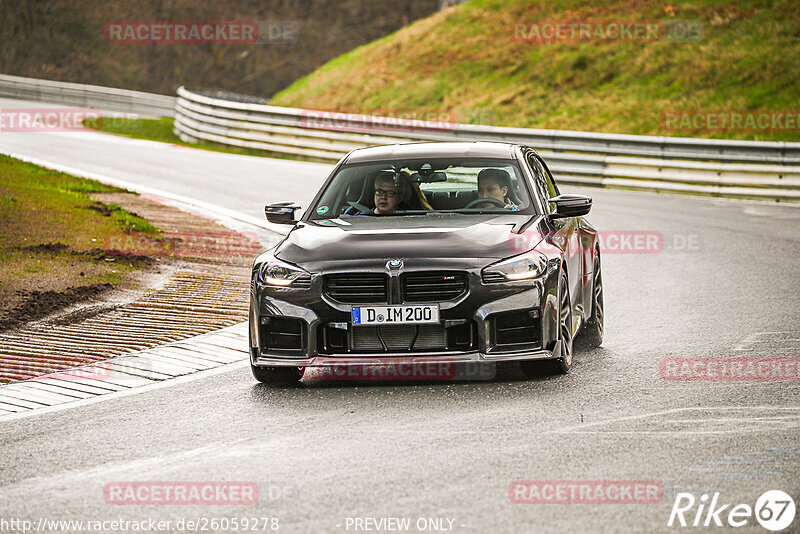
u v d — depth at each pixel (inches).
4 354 1224.2
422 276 1010.1
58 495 744.3
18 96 6186.0
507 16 5935.0
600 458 789.9
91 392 1061.1
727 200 3009.4
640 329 1347.2
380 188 1165.1
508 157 1208.2
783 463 767.1
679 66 4899.1
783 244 2122.3
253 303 1056.2
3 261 1678.2
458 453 811.4
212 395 1042.1
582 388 1023.0
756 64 4702.3
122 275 1664.6
